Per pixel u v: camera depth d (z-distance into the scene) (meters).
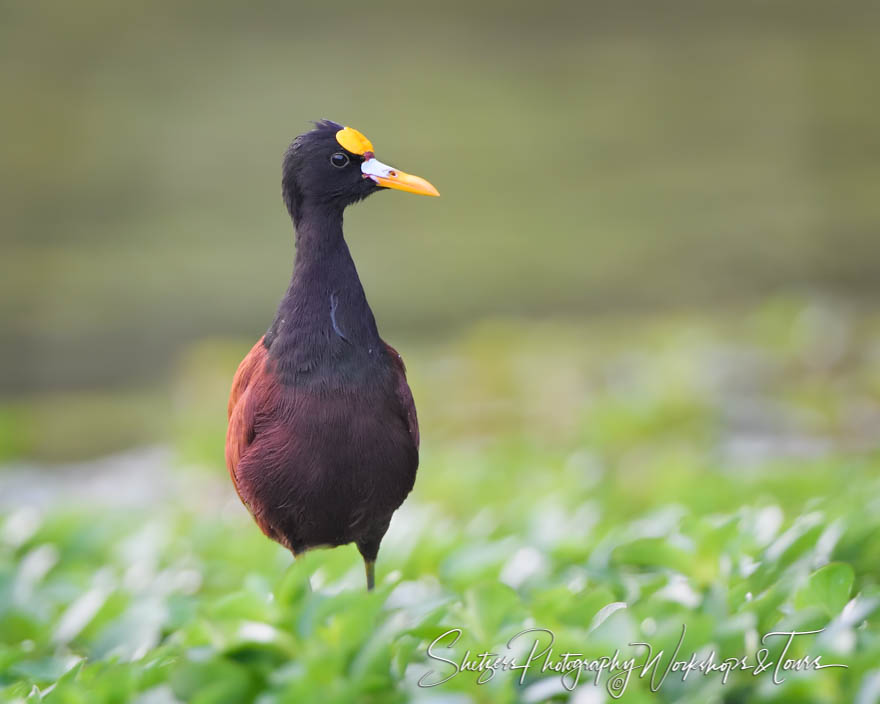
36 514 9.73
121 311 23.91
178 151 28.64
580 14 30.41
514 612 5.43
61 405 19.88
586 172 28.62
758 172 28.25
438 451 14.00
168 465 14.68
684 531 6.16
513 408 15.25
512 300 24.03
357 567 7.17
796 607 5.12
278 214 27.61
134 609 6.37
